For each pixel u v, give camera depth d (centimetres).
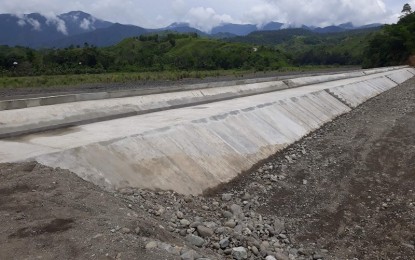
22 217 764
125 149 1295
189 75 6016
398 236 1085
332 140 2062
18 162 1045
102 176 1136
